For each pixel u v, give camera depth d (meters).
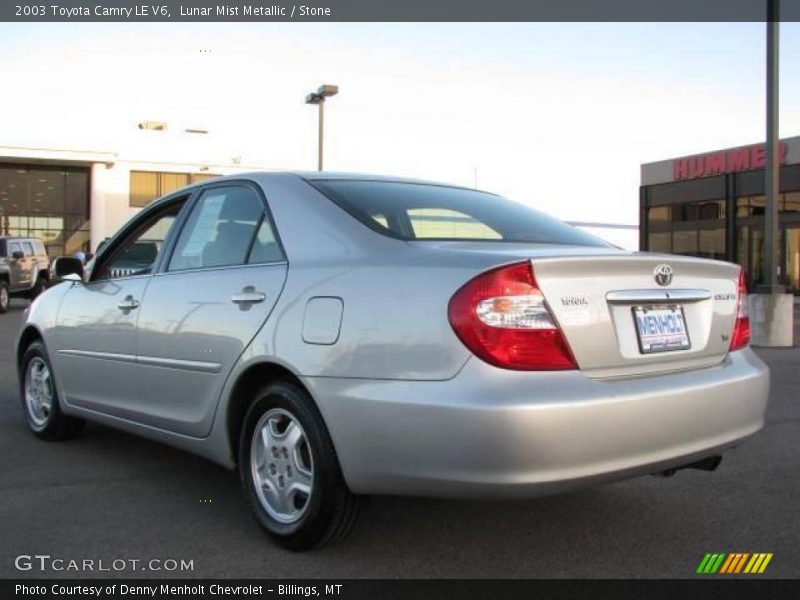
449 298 2.93
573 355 2.94
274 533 3.47
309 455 3.34
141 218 4.86
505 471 2.76
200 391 3.87
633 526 3.82
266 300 3.56
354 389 3.08
